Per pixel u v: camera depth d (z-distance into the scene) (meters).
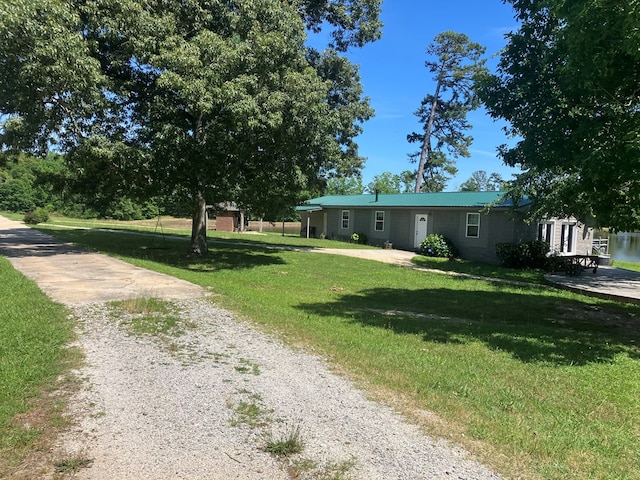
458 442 3.23
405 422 3.51
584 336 7.58
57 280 9.12
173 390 3.96
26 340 4.99
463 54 38.59
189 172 14.90
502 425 3.56
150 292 8.20
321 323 7.16
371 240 28.16
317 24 23.36
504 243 20.16
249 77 12.97
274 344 5.52
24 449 2.88
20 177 56.97
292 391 4.05
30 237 20.45
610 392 4.68
